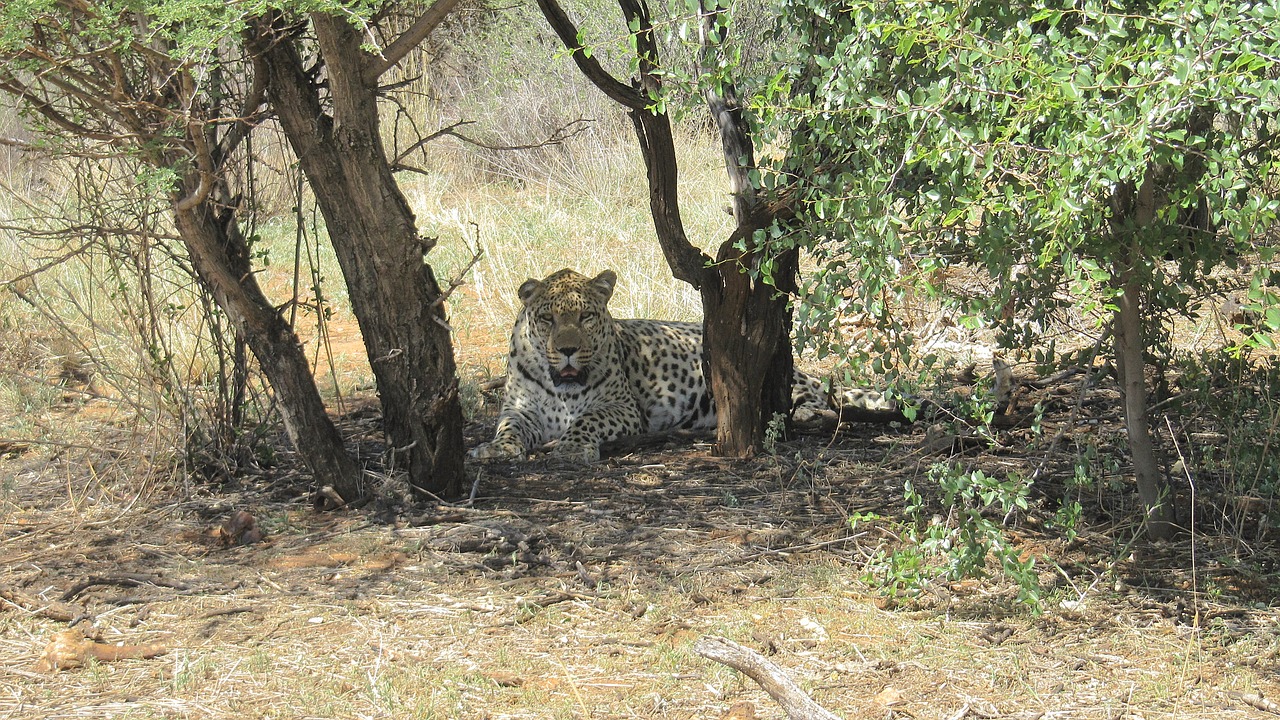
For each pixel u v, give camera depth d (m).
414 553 5.77
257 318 6.20
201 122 5.18
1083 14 3.99
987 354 9.58
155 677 4.50
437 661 4.64
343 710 4.25
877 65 4.59
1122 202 5.00
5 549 5.91
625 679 4.49
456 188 16.42
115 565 5.68
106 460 7.08
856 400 8.79
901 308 8.62
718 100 6.75
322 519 6.31
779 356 7.61
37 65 5.12
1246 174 4.05
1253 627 4.86
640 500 6.58
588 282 8.45
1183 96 3.60
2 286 6.34
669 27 4.75
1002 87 4.04
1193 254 4.85
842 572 5.54
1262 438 6.02
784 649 4.73
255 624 4.99
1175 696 4.30
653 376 8.94
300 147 5.81
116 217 6.93
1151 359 6.12
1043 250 4.23
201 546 5.95
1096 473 6.40
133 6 4.62
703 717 4.22
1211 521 5.96
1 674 4.52
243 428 7.59
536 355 8.45
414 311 6.20
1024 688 4.38
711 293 7.18
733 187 6.87
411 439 6.40
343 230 6.02
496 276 12.19
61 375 9.43
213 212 6.26
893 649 4.72
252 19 5.30
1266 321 4.00
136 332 8.08
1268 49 3.53
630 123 17.02
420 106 16.41
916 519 5.28
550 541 5.92
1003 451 7.19
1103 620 4.96
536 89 16.98
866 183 4.48
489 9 7.66
